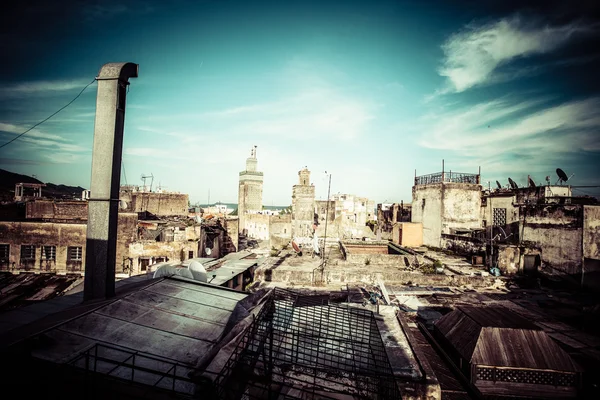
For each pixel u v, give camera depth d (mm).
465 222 31781
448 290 19266
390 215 49812
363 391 6668
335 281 20484
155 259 23469
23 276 20781
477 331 9156
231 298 8648
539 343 8734
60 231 22328
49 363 4621
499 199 28031
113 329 6133
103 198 7758
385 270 21422
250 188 59469
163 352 5629
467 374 8602
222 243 33781
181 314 7242
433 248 31578
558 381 8289
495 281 20266
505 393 8188
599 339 12805
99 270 7727
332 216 43281
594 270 19047
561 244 21000
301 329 8703
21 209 28969
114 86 7934
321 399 6566
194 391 4578
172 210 41062
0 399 4312
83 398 4316
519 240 24672
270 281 20500
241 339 5758
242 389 5578
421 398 6625
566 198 22750
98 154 7859
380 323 9648
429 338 11250
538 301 17359
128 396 4367
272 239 40062
